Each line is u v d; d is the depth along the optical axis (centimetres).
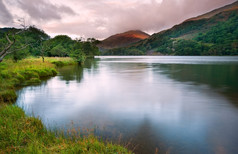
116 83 2027
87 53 12781
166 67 4541
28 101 1210
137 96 1380
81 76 2672
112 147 487
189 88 1709
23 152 430
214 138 657
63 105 1115
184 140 638
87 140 512
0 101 1105
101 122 815
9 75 1897
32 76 2244
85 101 1222
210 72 3197
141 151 554
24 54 3572
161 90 1614
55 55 7800
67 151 437
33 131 571
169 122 822
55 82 2070
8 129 548
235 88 1695
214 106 1091
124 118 877
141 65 5447
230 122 821
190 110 1010
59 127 742
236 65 5012
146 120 845
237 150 571
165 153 548
